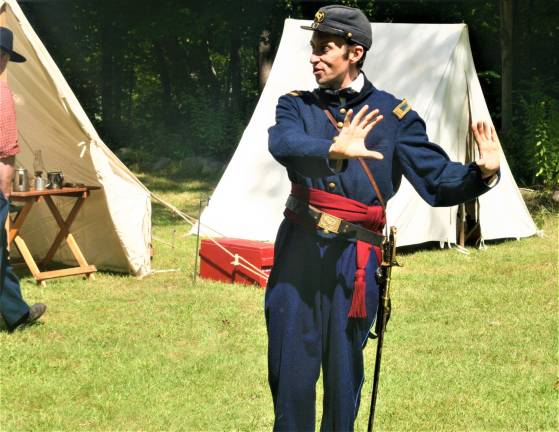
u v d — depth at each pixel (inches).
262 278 315.0
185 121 889.5
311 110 143.4
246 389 201.9
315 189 141.9
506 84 649.6
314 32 144.9
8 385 200.7
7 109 231.6
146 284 315.0
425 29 425.4
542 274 344.8
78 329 249.4
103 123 965.2
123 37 962.1
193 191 641.0
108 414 185.3
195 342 239.8
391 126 142.2
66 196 319.9
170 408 189.5
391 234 140.8
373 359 227.1
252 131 424.2
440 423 184.5
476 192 135.3
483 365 224.2
